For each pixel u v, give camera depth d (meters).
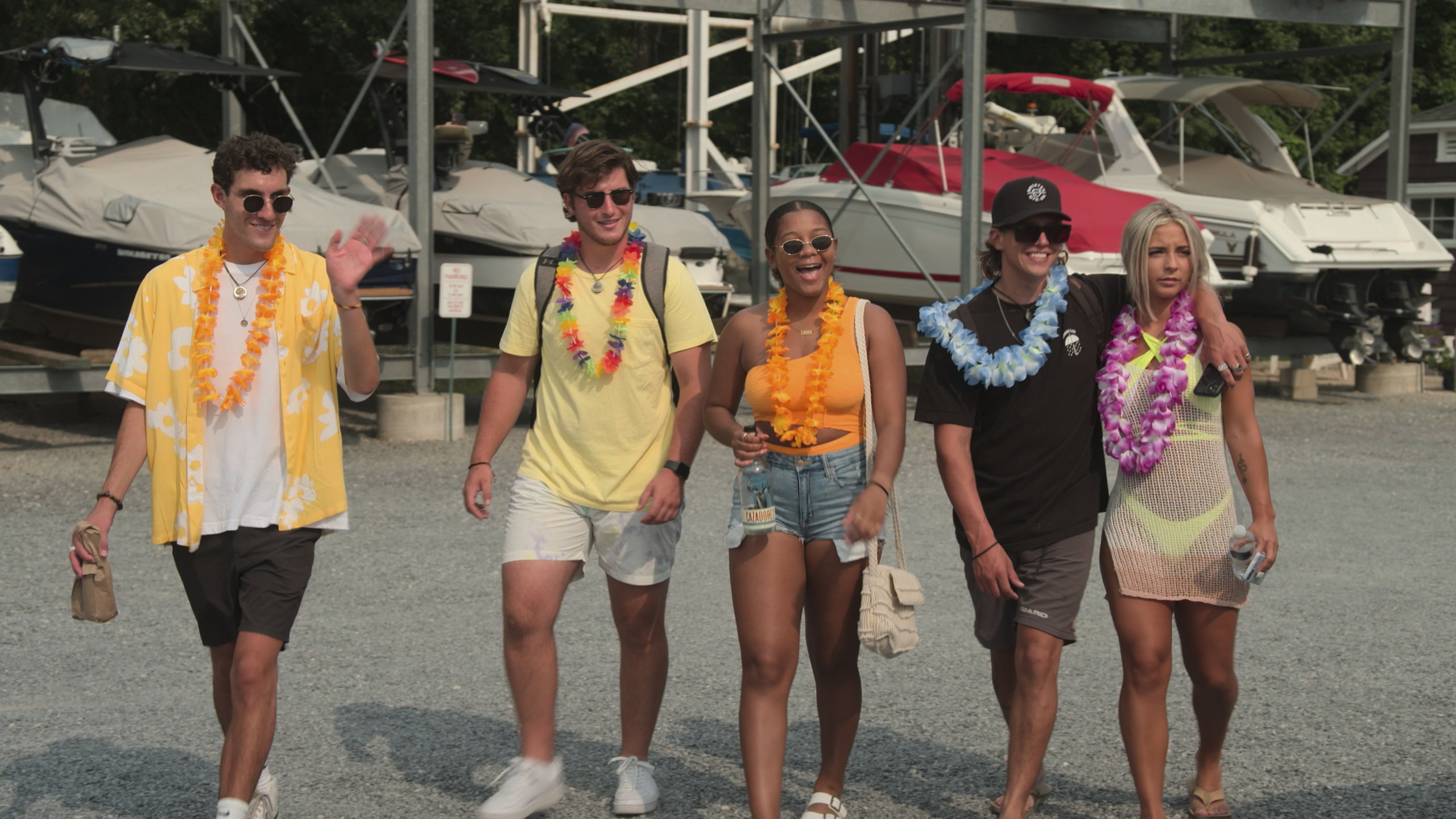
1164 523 3.31
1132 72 25.59
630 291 3.51
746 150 31.56
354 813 3.54
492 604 5.77
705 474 9.46
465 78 13.09
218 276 3.25
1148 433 3.30
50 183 10.71
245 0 16.42
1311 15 14.31
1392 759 3.96
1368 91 15.41
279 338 3.23
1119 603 3.35
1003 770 3.90
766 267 12.94
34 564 6.44
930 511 8.09
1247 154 15.80
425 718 4.31
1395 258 13.45
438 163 12.48
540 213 11.95
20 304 11.51
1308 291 13.23
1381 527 7.66
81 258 10.71
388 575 6.27
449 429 10.50
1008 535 3.31
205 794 3.66
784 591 3.28
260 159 3.20
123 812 3.53
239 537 3.18
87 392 11.35
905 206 13.23
